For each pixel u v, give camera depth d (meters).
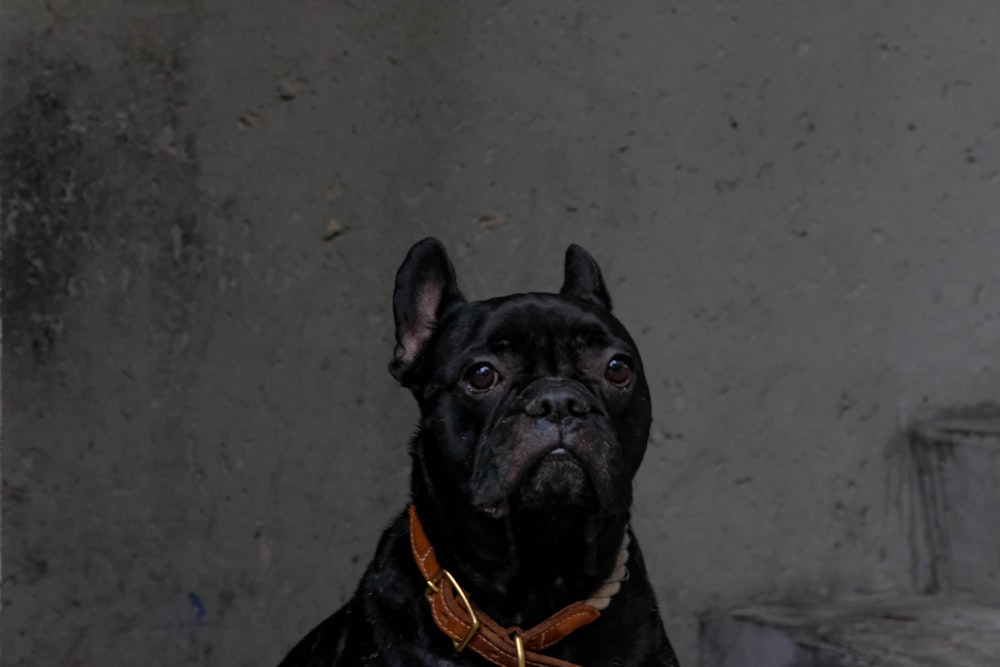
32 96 1.84
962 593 2.04
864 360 2.09
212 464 1.88
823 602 2.05
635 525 1.99
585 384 1.43
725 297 2.04
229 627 1.88
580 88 2.00
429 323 1.51
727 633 1.97
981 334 2.15
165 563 1.86
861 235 2.10
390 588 1.46
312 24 1.92
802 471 2.06
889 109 2.12
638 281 2.01
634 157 2.02
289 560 1.90
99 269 1.85
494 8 1.98
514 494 1.40
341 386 1.92
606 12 2.02
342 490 1.92
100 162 1.86
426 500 1.46
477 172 1.97
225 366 1.89
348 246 1.93
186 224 1.88
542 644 1.43
